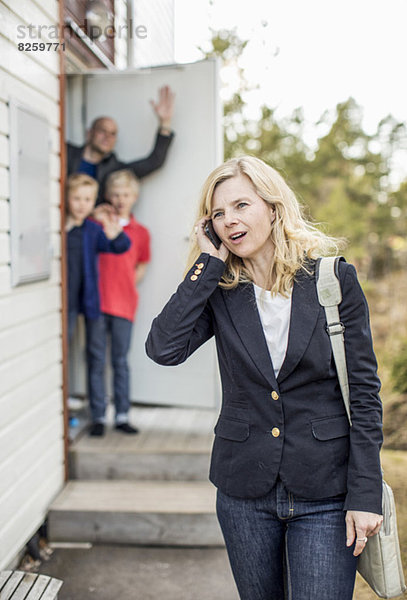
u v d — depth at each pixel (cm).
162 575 290
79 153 402
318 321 153
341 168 1373
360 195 1334
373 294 1169
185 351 164
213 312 166
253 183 160
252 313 160
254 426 155
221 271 162
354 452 149
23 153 279
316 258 162
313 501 153
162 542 316
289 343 152
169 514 314
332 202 1302
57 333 338
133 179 389
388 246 1274
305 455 151
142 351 424
